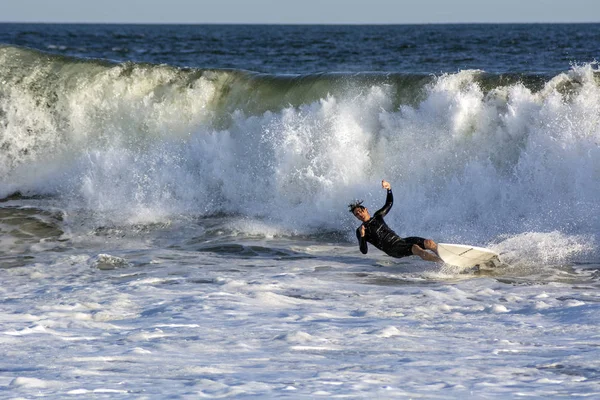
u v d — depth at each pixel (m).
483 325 29.14
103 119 71.62
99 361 21.55
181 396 16.44
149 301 35.38
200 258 48.81
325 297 36.97
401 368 20.66
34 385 17.77
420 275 42.94
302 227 56.81
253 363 21.47
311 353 23.28
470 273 43.19
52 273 44.97
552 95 55.12
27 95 73.44
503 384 18.44
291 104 65.81
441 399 16.50
